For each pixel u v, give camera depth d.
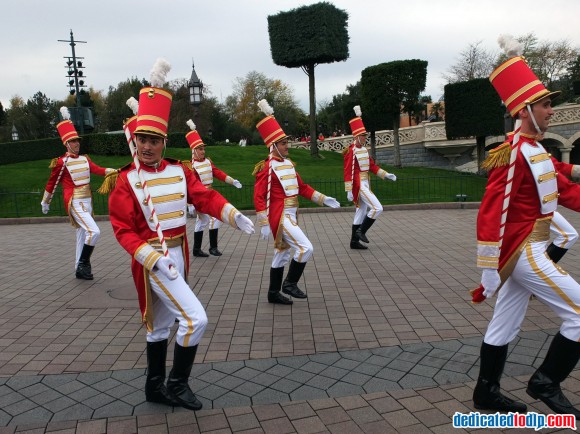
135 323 5.40
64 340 4.93
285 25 22.19
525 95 3.17
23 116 56.72
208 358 4.38
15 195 14.86
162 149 3.55
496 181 3.16
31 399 3.74
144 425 3.35
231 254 8.87
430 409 3.45
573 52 38.59
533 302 5.60
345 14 22.41
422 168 22.84
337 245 9.39
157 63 3.46
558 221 5.40
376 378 3.92
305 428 3.26
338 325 5.12
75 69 18.94
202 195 3.72
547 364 3.26
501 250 3.30
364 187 8.80
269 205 5.95
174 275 3.13
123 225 3.36
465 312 5.40
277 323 5.24
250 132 54.31
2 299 6.45
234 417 3.42
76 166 7.55
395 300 5.91
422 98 51.97
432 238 9.91
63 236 11.62
